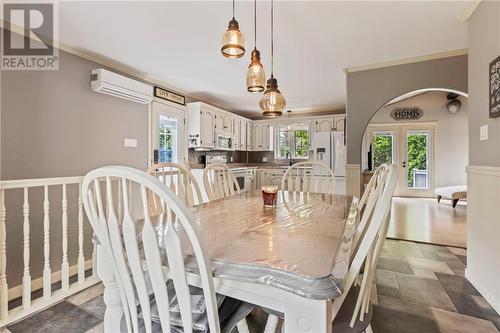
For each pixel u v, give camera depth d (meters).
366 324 0.99
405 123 7.15
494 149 1.83
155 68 3.29
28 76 2.33
